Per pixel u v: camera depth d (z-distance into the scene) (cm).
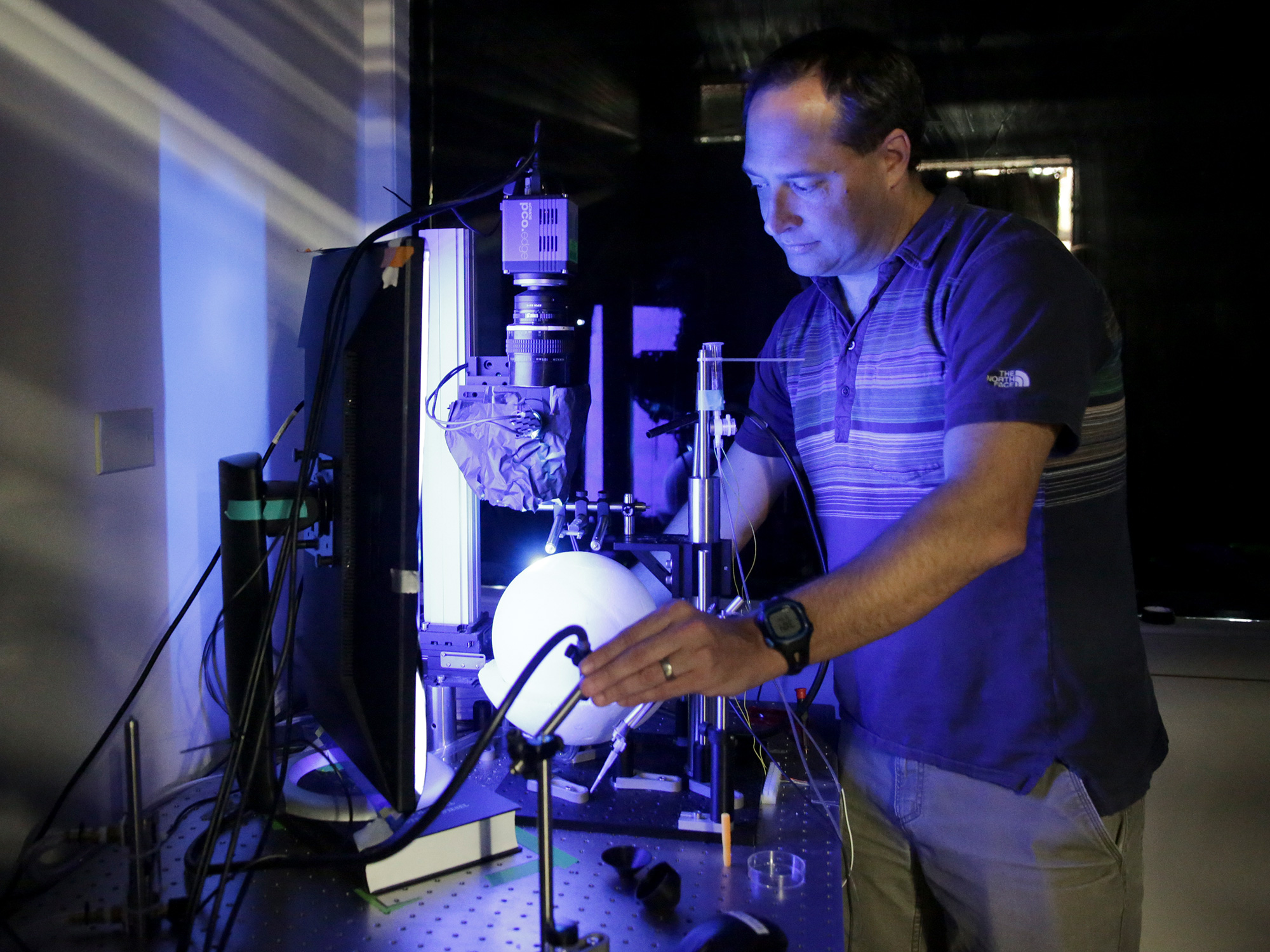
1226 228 167
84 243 115
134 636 126
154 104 127
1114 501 121
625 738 122
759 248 179
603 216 182
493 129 186
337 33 171
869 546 96
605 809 118
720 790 114
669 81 179
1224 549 173
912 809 123
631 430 184
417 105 187
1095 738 114
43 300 109
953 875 123
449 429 126
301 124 161
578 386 129
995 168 172
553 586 117
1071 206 171
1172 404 171
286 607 145
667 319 182
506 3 183
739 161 178
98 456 118
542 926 78
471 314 131
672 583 125
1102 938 116
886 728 124
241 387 147
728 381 182
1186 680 172
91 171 116
